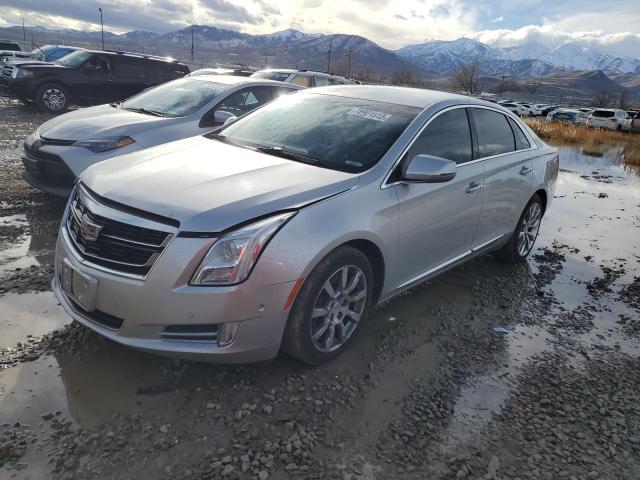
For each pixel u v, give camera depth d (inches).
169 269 109.0
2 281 163.3
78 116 255.0
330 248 122.0
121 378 120.8
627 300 197.9
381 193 138.1
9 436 100.1
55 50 962.1
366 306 140.6
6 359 123.8
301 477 97.3
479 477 101.8
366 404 120.3
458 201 165.8
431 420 117.1
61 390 114.8
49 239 201.2
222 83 284.0
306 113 172.6
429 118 160.7
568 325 172.1
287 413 114.2
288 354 128.6
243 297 111.1
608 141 1031.6
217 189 122.4
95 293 115.5
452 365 140.4
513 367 142.9
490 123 191.8
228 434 106.3
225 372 126.1
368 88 187.6
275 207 118.0
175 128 246.2
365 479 98.4
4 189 257.8
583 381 139.3
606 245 271.1
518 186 200.2
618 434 118.3
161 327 111.5
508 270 217.2
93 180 131.9
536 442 113.4
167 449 100.9
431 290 188.5
